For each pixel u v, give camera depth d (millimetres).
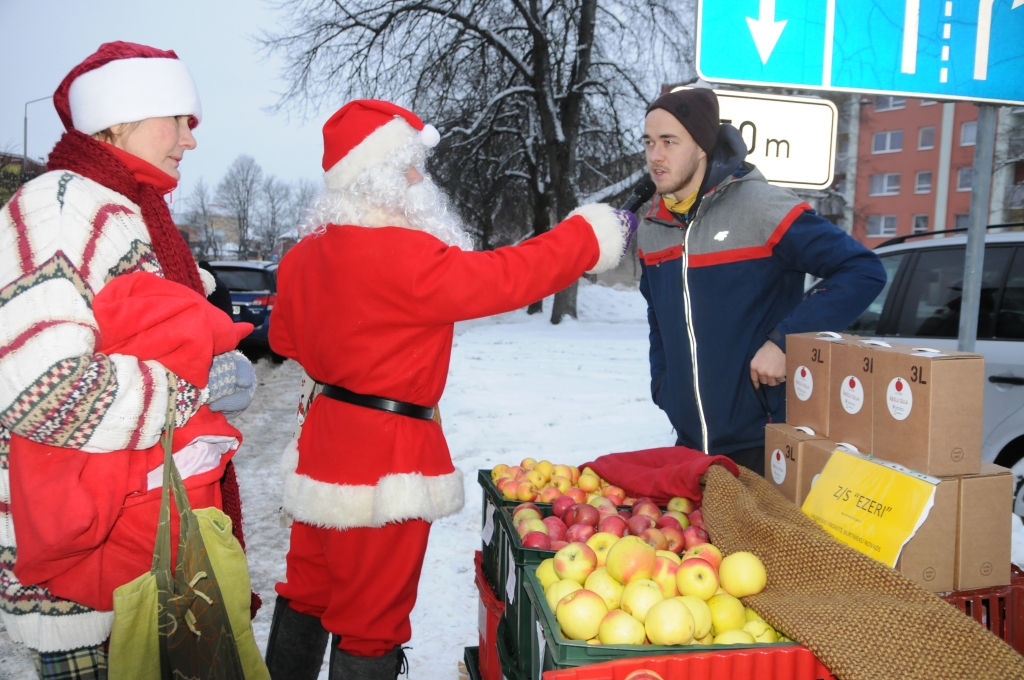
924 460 1743
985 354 4371
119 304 1568
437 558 4078
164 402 1604
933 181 37750
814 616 1541
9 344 1436
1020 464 4250
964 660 1418
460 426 7371
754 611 1729
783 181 3205
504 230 26406
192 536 1655
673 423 2928
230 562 1721
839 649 1442
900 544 1700
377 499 2025
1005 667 1393
